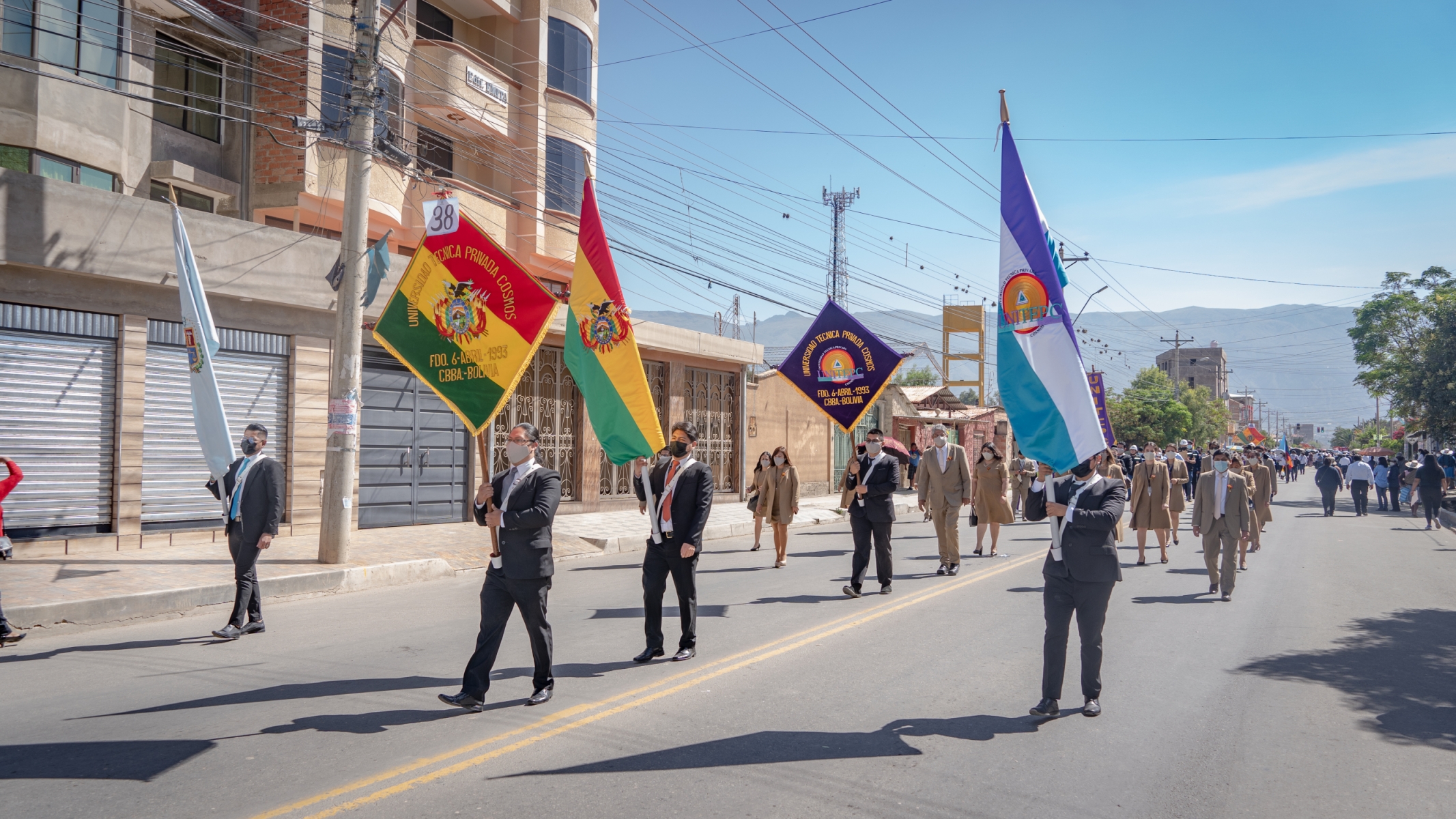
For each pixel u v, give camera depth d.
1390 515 26.09
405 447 16.33
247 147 17.17
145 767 4.57
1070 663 7.27
